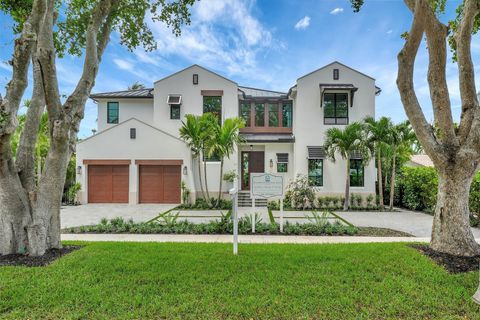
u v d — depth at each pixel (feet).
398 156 55.93
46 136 51.96
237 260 19.27
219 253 21.15
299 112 58.34
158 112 61.93
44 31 19.69
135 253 20.98
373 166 56.24
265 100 67.15
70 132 21.84
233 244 22.89
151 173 56.95
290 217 42.83
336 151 56.90
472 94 20.33
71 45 28.78
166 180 57.06
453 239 20.10
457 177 20.12
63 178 21.57
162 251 21.71
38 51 19.74
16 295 13.75
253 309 12.66
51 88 20.27
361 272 16.90
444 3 26.40
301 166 57.67
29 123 21.17
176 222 34.53
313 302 13.24
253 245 24.07
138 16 29.55
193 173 59.77
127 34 30.81
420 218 41.73
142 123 56.54
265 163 61.57
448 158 20.15
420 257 19.39
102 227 31.45
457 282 15.33
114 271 17.02
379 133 47.39
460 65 20.77
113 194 56.65
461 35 20.48
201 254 20.79
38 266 17.84
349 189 55.98
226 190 60.13
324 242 26.14
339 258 19.69
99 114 65.67
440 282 15.37
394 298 13.61
